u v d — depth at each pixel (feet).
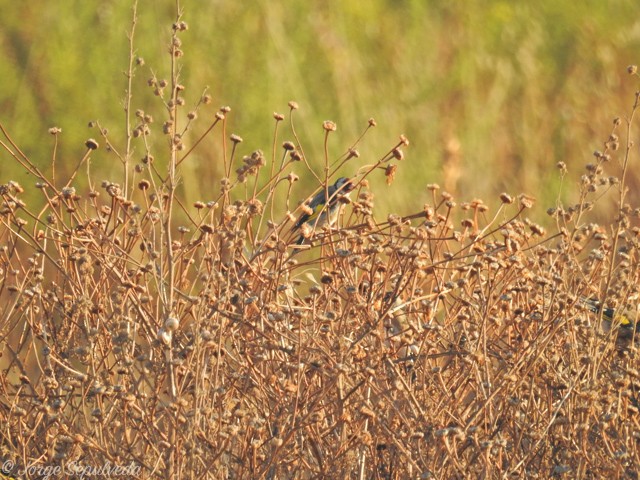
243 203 35.35
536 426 34.01
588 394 31.76
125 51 83.41
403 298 37.47
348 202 37.24
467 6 102.47
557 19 103.35
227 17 87.30
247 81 82.69
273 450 31.24
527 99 93.30
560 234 37.11
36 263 37.68
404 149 81.97
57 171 74.33
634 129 90.63
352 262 36.11
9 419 32.58
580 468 32.04
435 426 31.83
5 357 42.47
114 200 36.27
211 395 32.22
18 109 77.41
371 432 32.58
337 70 87.35
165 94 80.02
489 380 32.50
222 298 32.73
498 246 37.65
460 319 33.94
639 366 35.70
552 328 35.22
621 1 105.81
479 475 31.91
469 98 91.04
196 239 37.11
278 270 34.86
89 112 78.13
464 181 80.74
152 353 33.86
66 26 84.02
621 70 99.71
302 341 33.01
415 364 33.40
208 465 31.32
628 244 39.99
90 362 32.96
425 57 95.40
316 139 80.12
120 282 34.68
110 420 33.06
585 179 38.01
